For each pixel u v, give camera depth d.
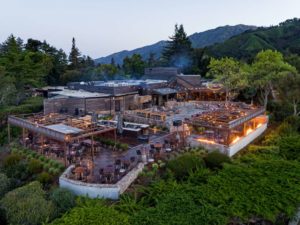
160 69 59.81
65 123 26.75
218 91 51.19
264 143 28.83
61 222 13.74
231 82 46.22
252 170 19.25
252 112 31.69
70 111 40.06
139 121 36.31
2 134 34.28
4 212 16.36
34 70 54.59
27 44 72.12
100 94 42.81
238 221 14.95
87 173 20.36
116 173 20.47
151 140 29.02
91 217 13.81
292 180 17.94
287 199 15.83
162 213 14.13
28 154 25.84
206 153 24.50
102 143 28.19
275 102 42.03
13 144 29.23
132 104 45.97
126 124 31.77
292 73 38.62
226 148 24.47
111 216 13.99
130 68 82.31
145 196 17.73
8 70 49.69
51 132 23.70
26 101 44.75
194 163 20.88
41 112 40.47
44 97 48.03
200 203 15.26
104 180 19.45
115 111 42.09
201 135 29.16
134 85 47.38
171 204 14.98
